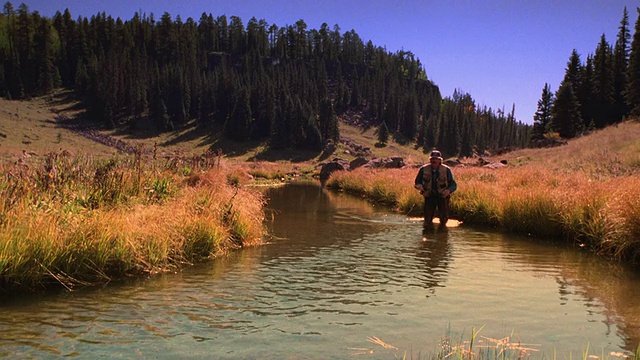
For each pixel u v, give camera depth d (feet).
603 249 22.22
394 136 531.09
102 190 25.48
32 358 9.45
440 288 15.56
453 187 33.65
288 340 10.73
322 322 12.03
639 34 179.83
